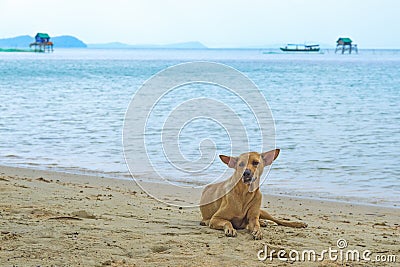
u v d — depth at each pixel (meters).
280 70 75.81
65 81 51.16
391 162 15.65
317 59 144.00
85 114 26.52
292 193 12.04
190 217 8.62
